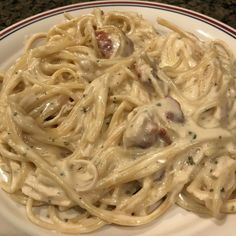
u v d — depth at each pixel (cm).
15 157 18
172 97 18
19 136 17
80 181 16
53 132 18
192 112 17
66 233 16
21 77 20
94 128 17
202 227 16
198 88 18
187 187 17
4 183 17
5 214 16
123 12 23
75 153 17
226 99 18
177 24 23
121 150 17
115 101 18
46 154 17
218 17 26
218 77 18
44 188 17
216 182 16
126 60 19
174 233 16
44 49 20
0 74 20
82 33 22
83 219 16
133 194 17
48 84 19
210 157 17
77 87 19
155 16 23
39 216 17
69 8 24
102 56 20
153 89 18
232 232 15
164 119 17
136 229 16
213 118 17
